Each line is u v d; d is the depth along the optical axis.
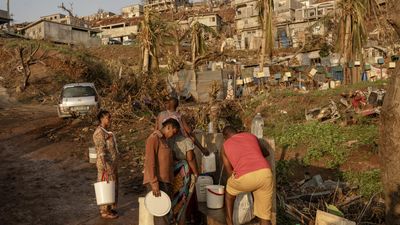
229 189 5.12
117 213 6.91
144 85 18.67
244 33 66.12
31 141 13.95
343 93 15.73
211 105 15.24
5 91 28.64
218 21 72.19
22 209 7.31
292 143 11.16
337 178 8.89
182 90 26.53
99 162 6.50
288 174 9.21
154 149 5.08
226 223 5.36
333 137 11.02
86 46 55.50
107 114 6.58
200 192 6.35
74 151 12.20
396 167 3.82
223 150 5.13
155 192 4.97
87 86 18.08
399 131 3.78
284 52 47.09
